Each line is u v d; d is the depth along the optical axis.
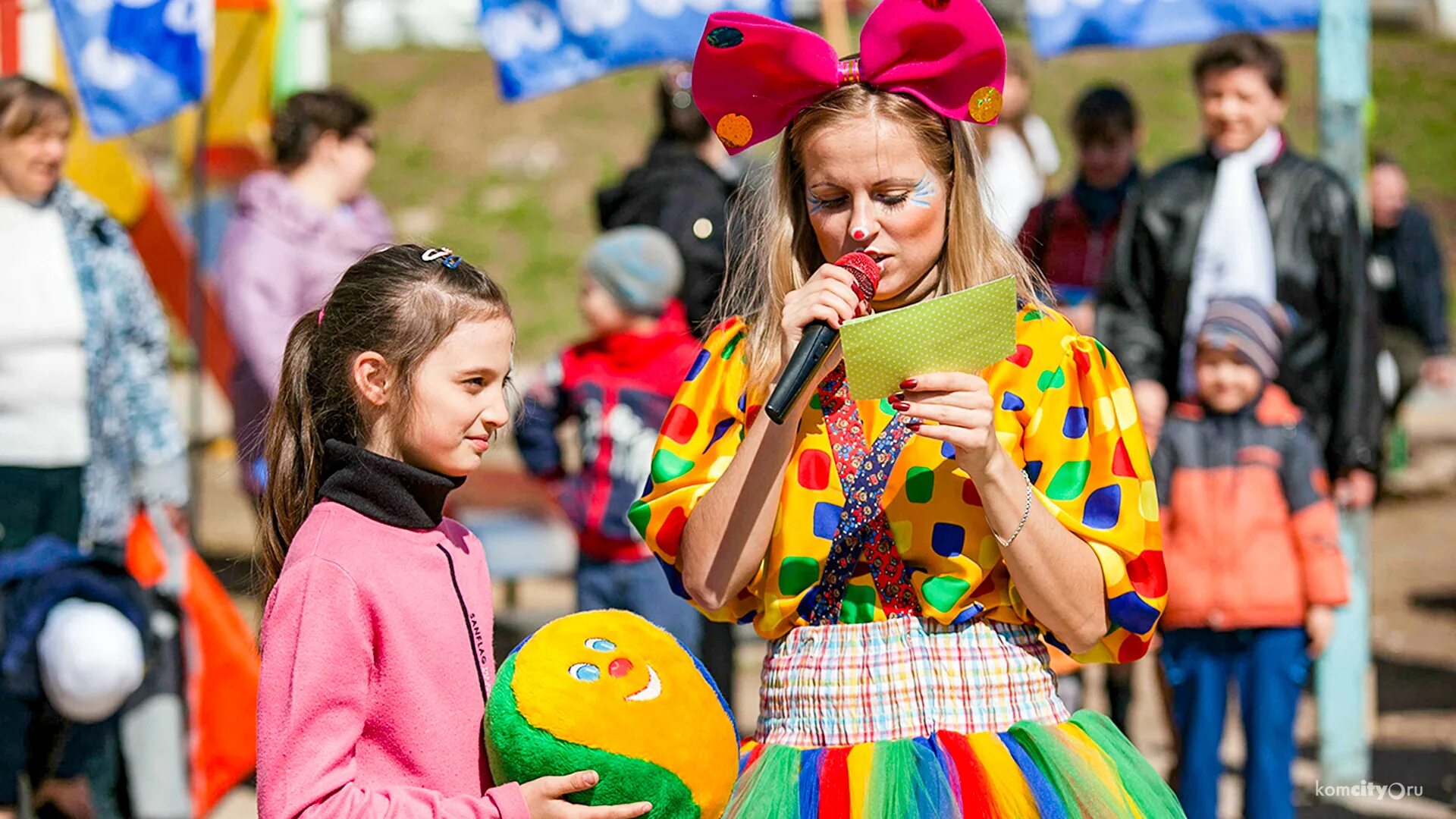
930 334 4.13
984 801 4.29
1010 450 4.58
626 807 4.02
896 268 4.59
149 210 13.95
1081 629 4.55
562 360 9.84
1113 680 10.04
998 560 4.57
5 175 9.41
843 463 4.68
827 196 4.62
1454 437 20.72
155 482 9.56
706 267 10.38
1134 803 4.54
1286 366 9.01
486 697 4.20
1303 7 9.92
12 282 9.36
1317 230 9.05
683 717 4.18
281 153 11.45
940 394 4.21
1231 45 9.15
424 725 3.99
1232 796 9.93
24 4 10.59
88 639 7.68
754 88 4.75
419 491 4.15
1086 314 10.64
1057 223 10.86
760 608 4.82
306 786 3.80
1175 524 8.51
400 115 34.41
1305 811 9.54
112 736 8.47
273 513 4.33
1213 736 8.43
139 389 9.72
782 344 4.61
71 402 9.48
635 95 35.47
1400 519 17.58
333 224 11.38
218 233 14.53
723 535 4.65
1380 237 15.25
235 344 11.15
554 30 10.08
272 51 14.33
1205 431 8.59
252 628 12.10
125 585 8.12
